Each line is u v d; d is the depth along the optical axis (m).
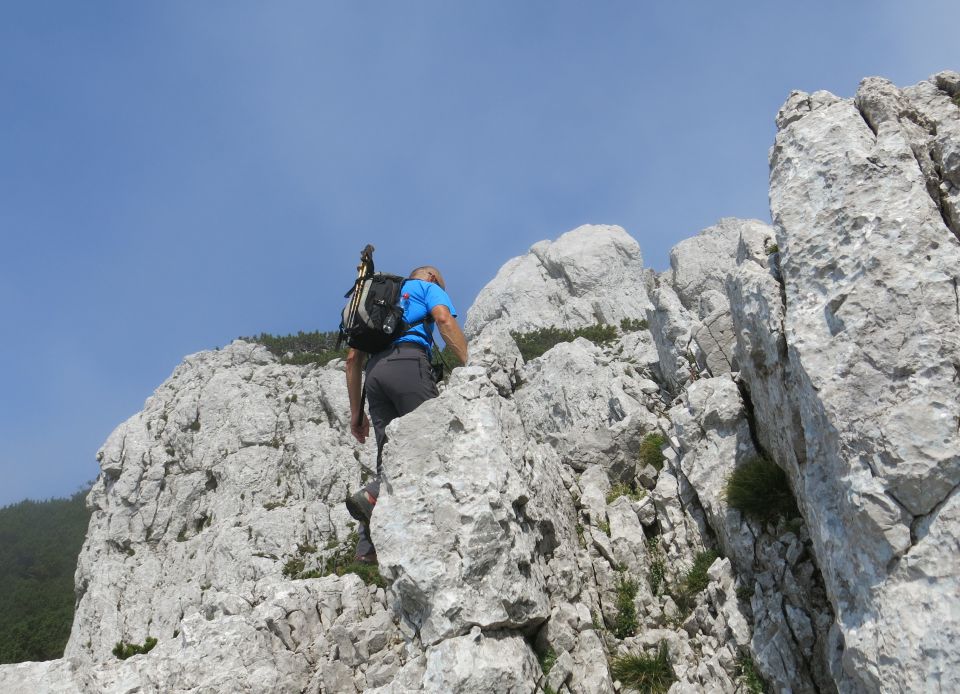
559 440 10.67
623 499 8.83
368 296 7.48
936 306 5.54
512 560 6.67
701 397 8.66
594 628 7.31
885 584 5.09
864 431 5.44
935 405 5.25
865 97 7.02
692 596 7.57
